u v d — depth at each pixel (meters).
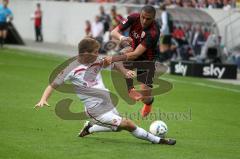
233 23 67.69
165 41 61.22
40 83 44.38
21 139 25.36
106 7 78.81
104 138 25.97
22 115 30.98
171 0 71.81
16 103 34.84
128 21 29.11
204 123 31.03
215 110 35.50
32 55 67.69
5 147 23.81
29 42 87.06
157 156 23.11
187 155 23.56
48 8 90.25
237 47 67.12
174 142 25.23
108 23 69.25
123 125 24.31
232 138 27.52
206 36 63.47
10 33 81.12
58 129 27.64
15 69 53.28
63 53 71.62
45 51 73.75
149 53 29.23
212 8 69.81
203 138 27.22
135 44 29.30
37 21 88.19
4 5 75.25
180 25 64.06
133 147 24.44
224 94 42.72
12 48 76.12
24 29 94.94
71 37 85.62
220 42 63.94
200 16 63.81
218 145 25.86
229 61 61.59
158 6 70.12
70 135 26.36
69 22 85.94
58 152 23.23
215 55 60.97
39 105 22.91
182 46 63.78
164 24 61.03
